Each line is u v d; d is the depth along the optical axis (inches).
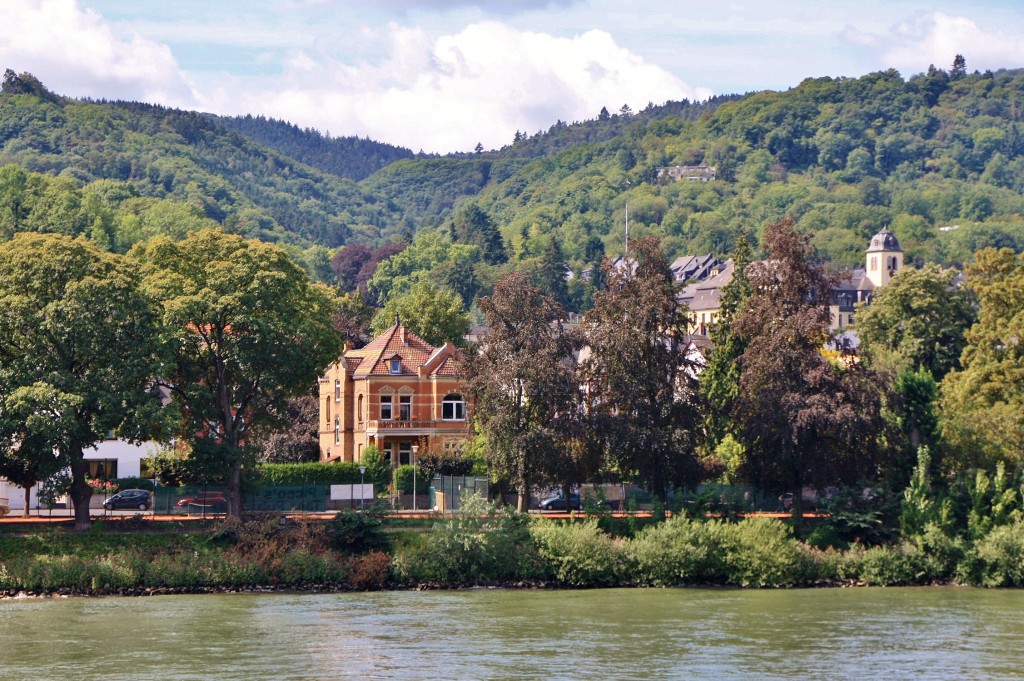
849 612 3459.6
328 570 3964.1
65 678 2593.5
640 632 3117.6
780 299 4741.6
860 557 4160.9
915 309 6510.8
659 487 4584.2
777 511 4813.0
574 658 2790.4
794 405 4475.9
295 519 4311.0
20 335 4077.3
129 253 5049.2
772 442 4507.9
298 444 6254.9
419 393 5885.8
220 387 4463.6
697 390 4734.3
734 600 3708.2
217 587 3900.1
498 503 4547.2
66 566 3831.2
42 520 4222.4
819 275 4800.7
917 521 4259.4
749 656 2822.3
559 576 4013.3
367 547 4109.3
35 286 4124.0
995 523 4244.6
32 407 3902.6
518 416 4493.1
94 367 4158.5
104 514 4379.9
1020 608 3553.2
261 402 4734.3
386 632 3117.6
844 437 4436.5
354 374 5999.0
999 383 5123.0
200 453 4315.9
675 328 4785.9
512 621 3289.9
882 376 4645.7
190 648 2908.5
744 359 4724.4
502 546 4050.2
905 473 4643.2
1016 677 2615.7
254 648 2910.9
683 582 4055.1
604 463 4611.2
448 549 4028.1
